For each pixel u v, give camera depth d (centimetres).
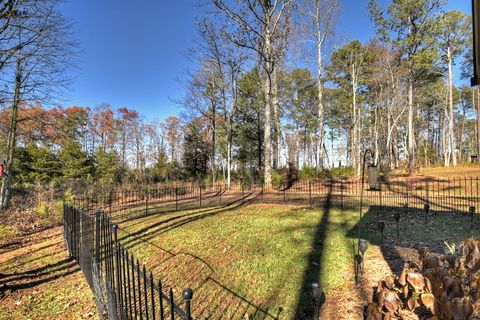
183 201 1316
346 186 1591
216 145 2653
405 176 1805
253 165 2866
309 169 2069
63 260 618
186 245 609
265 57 1534
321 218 784
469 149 4781
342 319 310
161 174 2689
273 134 2856
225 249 566
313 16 2194
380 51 2550
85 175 2489
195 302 395
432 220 745
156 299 410
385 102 2853
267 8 1502
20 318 408
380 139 3341
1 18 1052
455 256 246
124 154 4653
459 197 1091
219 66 2016
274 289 399
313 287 271
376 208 929
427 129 4250
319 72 2217
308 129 3092
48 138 1484
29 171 2317
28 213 1120
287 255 508
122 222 856
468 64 2647
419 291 209
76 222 588
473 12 230
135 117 4828
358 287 378
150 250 602
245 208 1005
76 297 457
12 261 632
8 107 1259
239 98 2362
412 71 1958
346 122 3297
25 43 1104
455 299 173
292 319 327
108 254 367
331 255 495
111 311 287
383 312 209
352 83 2708
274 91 2053
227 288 419
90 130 4478
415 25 1820
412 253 488
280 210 927
